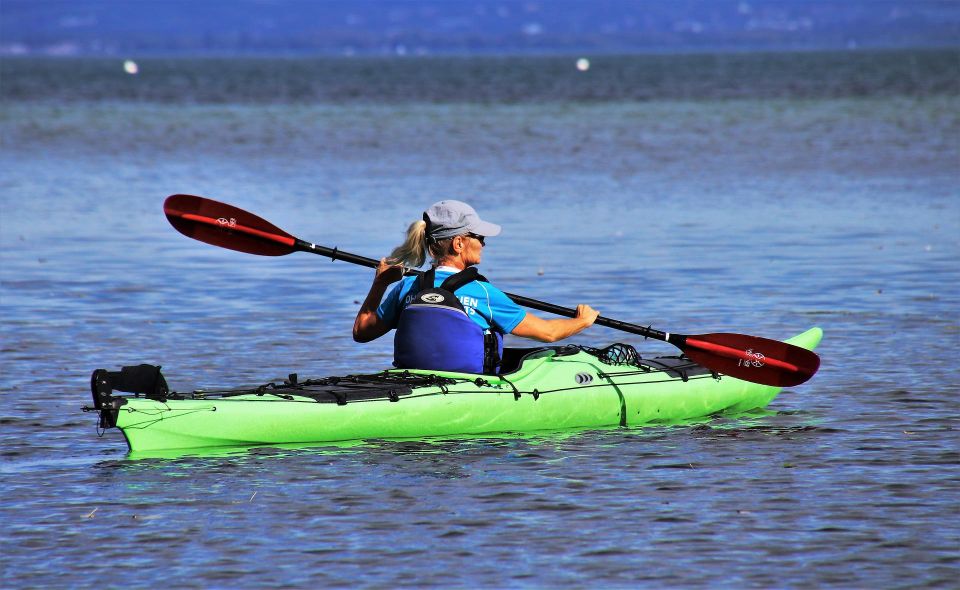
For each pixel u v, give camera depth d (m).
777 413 34.34
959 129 150.75
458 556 22.95
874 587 21.53
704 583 21.73
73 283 57.03
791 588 21.50
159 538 23.94
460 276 32.28
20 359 41.00
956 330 45.41
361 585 21.67
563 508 25.58
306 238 71.12
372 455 29.53
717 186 98.50
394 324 33.38
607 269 60.12
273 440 30.14
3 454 29.77
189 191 96.94
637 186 99.06
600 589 21.48
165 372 39.44
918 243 67.75
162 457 29.27
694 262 62.06
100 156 128.75
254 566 22.53
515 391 32.09
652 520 24.84
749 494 26.53
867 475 27.92
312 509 25.58
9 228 76.81
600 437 31.72
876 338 44.09
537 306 34.03
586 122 171.62
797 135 146.62
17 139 150.50
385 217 80.81
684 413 34.19
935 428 32.16
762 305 50.72
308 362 41.00
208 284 56.81
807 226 75.38
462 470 28.34
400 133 156.25
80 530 24.39
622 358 34.59
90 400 35.47
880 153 123.88
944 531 24.17
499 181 103.25
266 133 158.25
